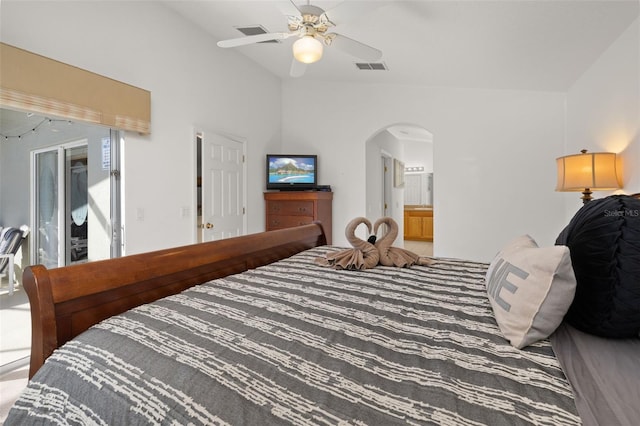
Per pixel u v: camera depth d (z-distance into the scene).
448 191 4.12
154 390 0.74
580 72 3.06
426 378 0.72
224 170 3.87
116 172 2.76
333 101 4.76
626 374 0.73
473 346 0.87
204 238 3.59
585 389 0.67
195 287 1.43
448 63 3.35
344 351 0.85
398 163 7.12
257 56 4.20
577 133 3.23
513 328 0.90
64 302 1.04
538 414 0.60
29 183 3.21
